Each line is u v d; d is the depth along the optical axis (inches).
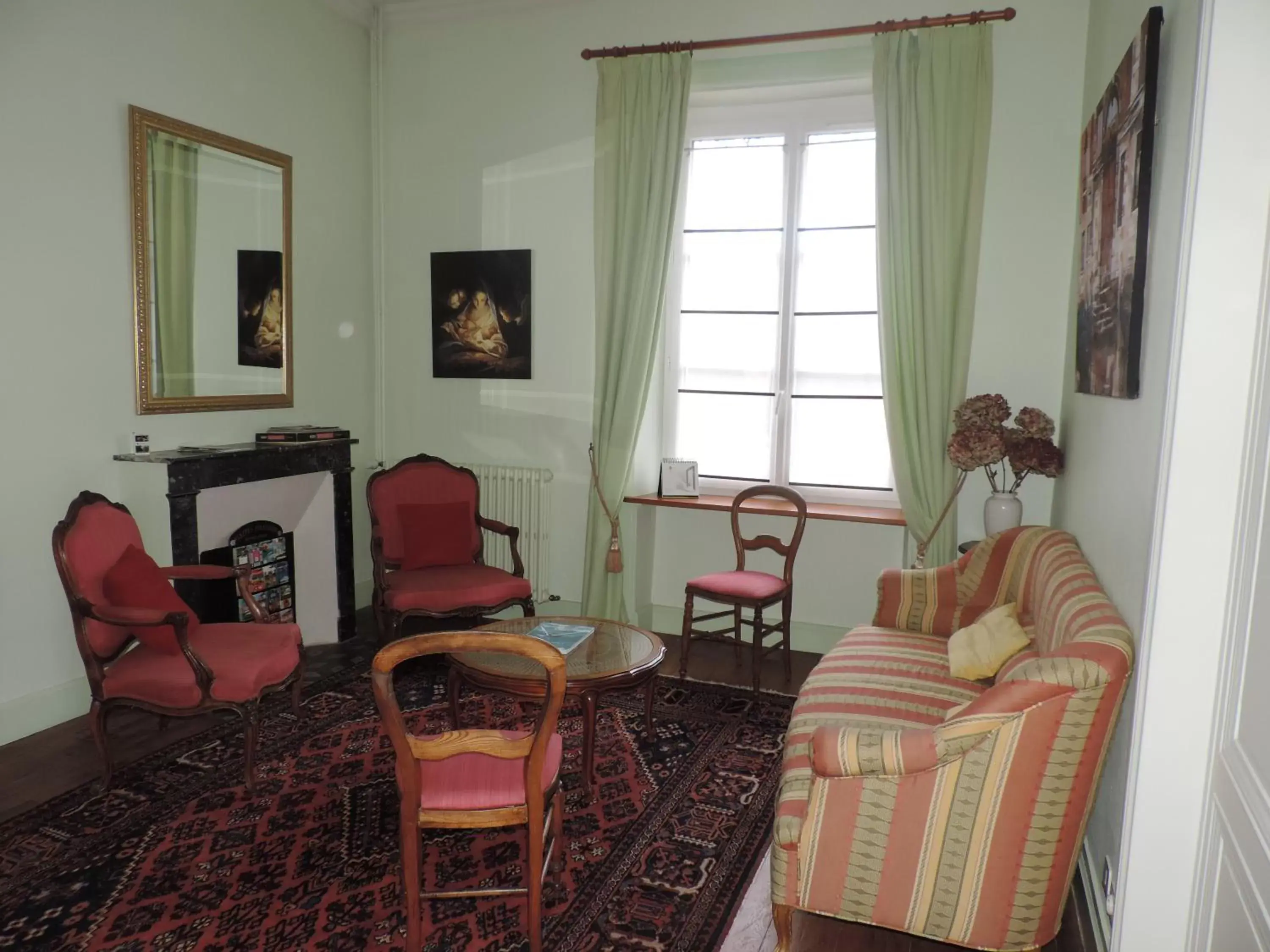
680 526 189.2
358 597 200.2
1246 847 60.5
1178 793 75.4
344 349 191.8
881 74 155.9
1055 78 150.9
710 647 181.8
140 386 142.9
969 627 123.7
